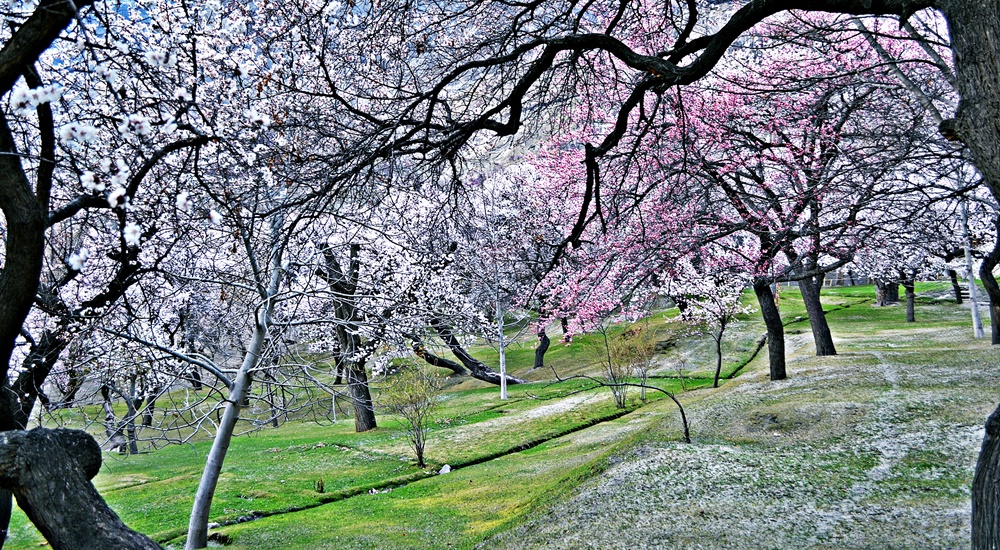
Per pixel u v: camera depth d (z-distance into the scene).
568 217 18.45
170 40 7.63
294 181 6.70
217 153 6.64
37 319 10.94
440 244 11.70
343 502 18.41
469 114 8.95
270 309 13.88
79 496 3.77
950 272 43.38
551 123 10.45
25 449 3.73
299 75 7.97
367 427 29.73
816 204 13.59
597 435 23.66
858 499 11.14
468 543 12.87
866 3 4.86
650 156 13.06
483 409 32.16
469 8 8.19
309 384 14.48
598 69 10.50
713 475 13.49
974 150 4.21
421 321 14.05
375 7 7.76
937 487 11.06
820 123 13.43
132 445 18.56
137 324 11.95
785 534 9.98
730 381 29.98
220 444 13.55
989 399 15.87
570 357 43.50
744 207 15.56
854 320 43.28
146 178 8.65
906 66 12.52
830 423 16.12
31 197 4.33
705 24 10.64
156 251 11.30
